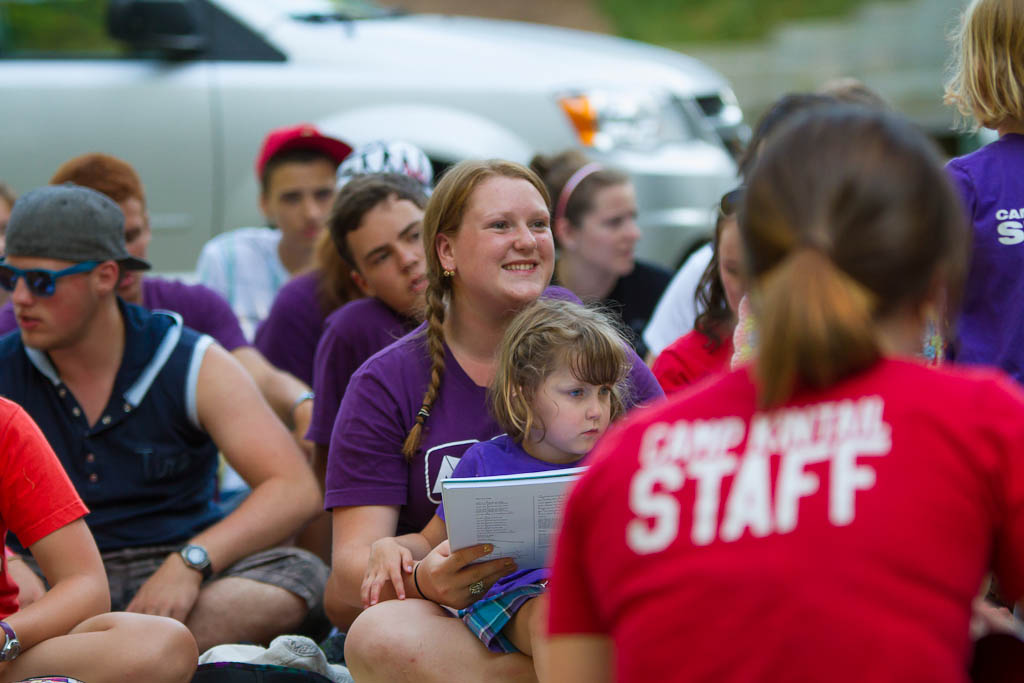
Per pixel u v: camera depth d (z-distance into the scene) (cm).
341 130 1677
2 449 766
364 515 830
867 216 410
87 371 955
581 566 458
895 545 389
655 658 408
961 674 393
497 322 829
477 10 4047
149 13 1653
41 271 898
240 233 1484
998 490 401
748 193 438
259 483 980
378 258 1045
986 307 782
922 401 408
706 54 3681
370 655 759
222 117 1666
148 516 974
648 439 441
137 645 777
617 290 1408
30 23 1669
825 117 437
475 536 703
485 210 803
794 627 387
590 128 1738
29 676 759
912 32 3462
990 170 792
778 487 407
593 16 4050
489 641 735
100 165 1152
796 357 405
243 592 947
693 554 409
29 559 962
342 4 1930
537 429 760
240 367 1005
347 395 855
